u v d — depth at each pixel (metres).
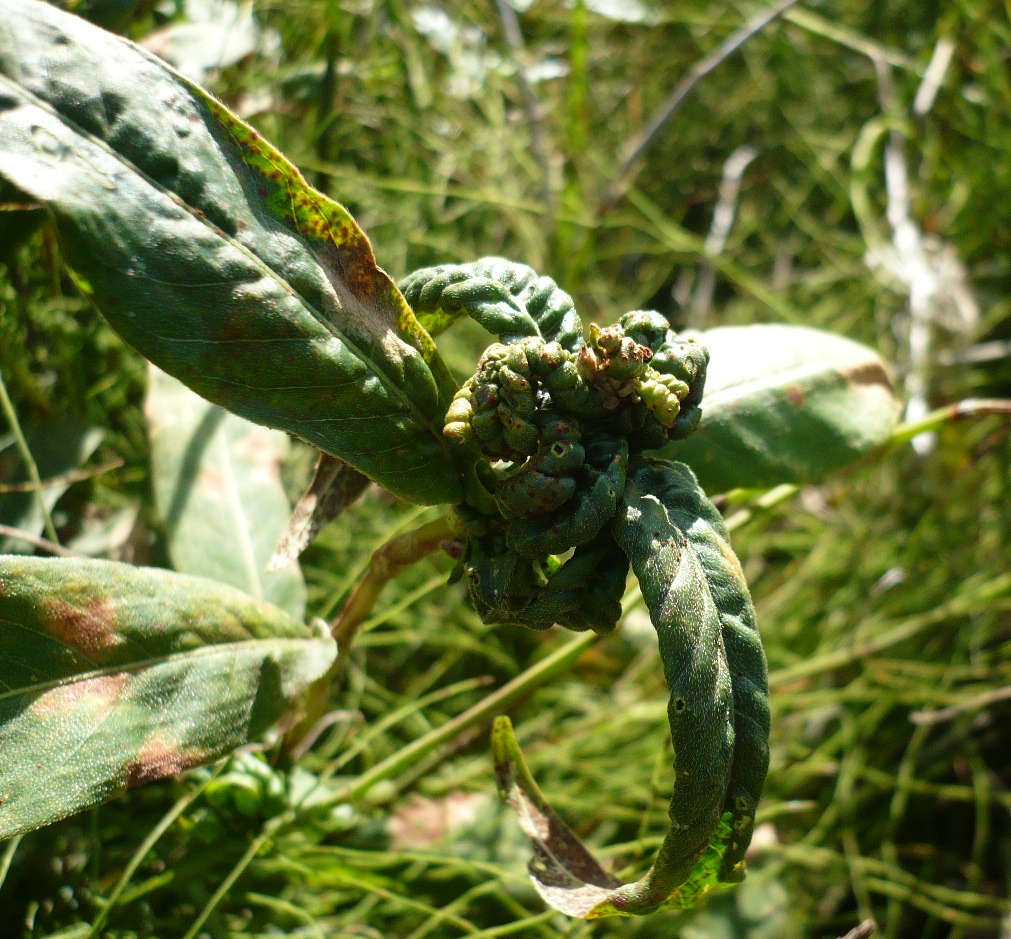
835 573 0.27
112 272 0.10
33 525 0.17
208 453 0.17
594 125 0.33
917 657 0.26
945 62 0.33
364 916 0.19
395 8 0.28
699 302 0.31
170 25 0.21
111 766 0.11
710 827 0.10
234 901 0.17
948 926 0.23
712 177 0.34
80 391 0.20
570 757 0.22
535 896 0.19
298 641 0.13
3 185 0.15
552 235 0.29
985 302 0.32
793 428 0.16
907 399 0.28
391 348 0.12
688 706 0.10
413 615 0.24
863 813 0.24
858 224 0.34
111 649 0.12
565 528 0.11
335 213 0.11
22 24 0.10
